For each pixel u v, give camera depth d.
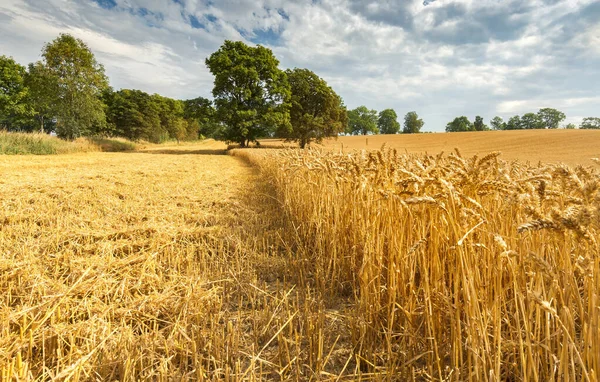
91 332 2.41
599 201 1.35
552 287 1.67
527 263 1.99
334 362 2.45
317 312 2.84
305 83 52.91
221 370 2.21
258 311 3.04
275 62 43.53
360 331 2.60
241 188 9.87
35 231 4.81
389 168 3.31
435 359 2.24
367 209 3.40
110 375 2.13
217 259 4.16
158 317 2.95
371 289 2.82
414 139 64.75
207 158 26.72
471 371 1.87
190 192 8.80
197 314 2.80
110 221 5.57
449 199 2.02
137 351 2.25
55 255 3.87
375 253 2.98
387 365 2.23
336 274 3.79
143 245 4.46
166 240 4.58
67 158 20.31
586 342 1.45
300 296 3.42
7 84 45.44
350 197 4.02
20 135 22.67
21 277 3.25
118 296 3.11
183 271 3.87
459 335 1.94
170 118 80.69
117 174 11.92
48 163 15.85
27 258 3.69
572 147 38.12
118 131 61.72
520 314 2.12
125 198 7.70
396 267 2.61
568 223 1.26
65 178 10.12
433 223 2.36
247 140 43.34
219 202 7.51
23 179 9.62
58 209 6.17
